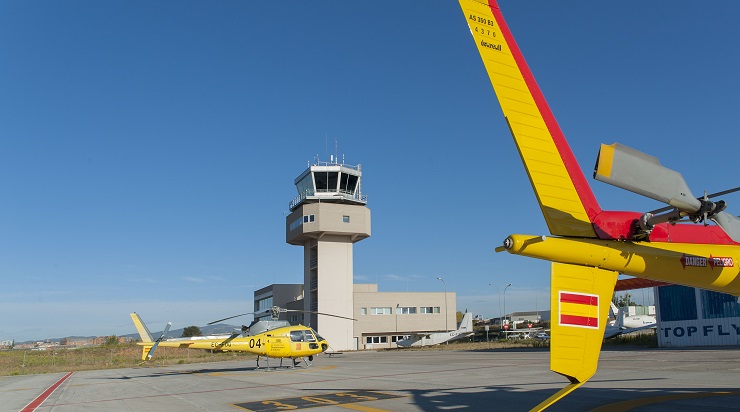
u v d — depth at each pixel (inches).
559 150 271.0
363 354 2245.3
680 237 309.6
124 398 730.2
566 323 261.6
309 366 1355.8
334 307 2662.4
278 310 1412.4
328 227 2623.0
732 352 1171.3
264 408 561.6
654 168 237.5
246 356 2495.1
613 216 281.4
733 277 318.7
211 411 557.0
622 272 286.2
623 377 711.1
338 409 529.3
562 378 756.0
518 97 261.4
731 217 266.7
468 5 260.1
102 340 5944.9
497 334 3609.7
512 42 265.7
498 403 525.7
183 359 2218.3
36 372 1695.4
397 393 643.5
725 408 439.8
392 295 3152.1
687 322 1562.5
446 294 3253.0
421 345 2849.4
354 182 2758.4
